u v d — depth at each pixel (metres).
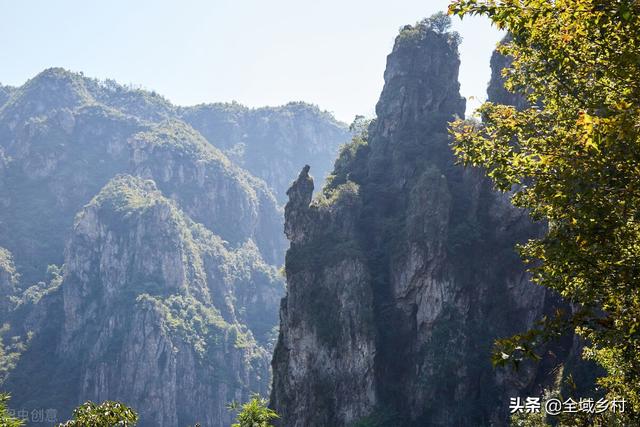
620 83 20.23
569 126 24.25
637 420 25.78
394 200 121.31
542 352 92.06
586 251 20.28
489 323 103.25
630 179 18.52
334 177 132.75
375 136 134.88
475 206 110.12
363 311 103.50
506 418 91.62
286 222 117.81
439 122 129.00
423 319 104.31
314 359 103.56
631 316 19.28
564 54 22.91
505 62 117.88
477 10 20.22
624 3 16.08
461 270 105.00
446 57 136.12
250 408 31.09
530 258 27.20
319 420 100.50
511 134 25.70
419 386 99.12
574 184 19.27
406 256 106.38
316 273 108.44
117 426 27.55
